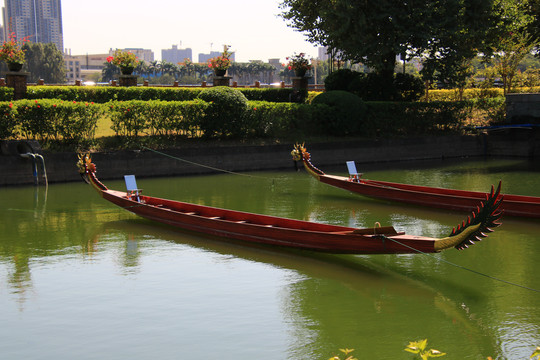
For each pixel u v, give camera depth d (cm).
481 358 738
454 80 3259
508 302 939
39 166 2125
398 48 2927
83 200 1848
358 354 752
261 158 2589
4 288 1020
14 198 1872
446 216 1616
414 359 733
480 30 3059
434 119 3125
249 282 1050
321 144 2714
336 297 969
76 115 2227
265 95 3378
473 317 877
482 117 3469
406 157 2958
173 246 1302
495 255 1213
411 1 2903
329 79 3394
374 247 1073
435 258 1198
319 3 3300
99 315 891
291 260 1192
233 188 2092
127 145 2362
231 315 890
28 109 2133
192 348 775
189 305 932
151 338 808
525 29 3469
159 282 1049
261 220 1340
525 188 2034
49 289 1013
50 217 1602
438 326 843
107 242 1337
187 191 2016
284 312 901
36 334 824
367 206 1766
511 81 4166
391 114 3009
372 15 2931
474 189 2025
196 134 2616
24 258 1206
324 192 2025
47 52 12219
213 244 1319
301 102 3425
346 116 2831
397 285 1032
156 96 3119
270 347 776
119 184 2144
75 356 756
